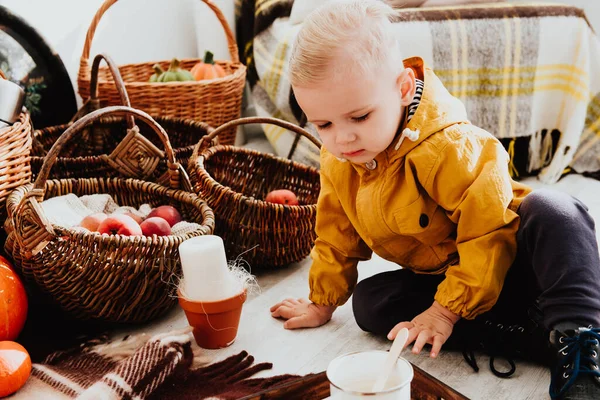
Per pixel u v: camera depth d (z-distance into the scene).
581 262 0.99
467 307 1.07
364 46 0.97
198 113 1.98
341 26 0.97
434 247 1.15
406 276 1.23
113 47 2.30
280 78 2.09
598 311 0.98
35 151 1.72
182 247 1.17
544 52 2.02
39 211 1.22
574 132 2.02
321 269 1.24
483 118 2.02
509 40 1.99
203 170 1.52
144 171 1.55
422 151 1.04
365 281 1.24
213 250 1.16
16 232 1.25
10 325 1.22
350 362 0.79
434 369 1.13
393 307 1.18
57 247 1.23
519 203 1.09
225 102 2.04
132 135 1.51
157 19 2.44
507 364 1.13
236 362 1.16
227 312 1.18
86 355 1.22
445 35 1.95
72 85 2.15
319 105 0.98
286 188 1.75
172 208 1.44
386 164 1.08
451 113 1.09
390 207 1.10
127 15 2.32
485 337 1.14
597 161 2.09
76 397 1.08
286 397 0.82
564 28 2.03
